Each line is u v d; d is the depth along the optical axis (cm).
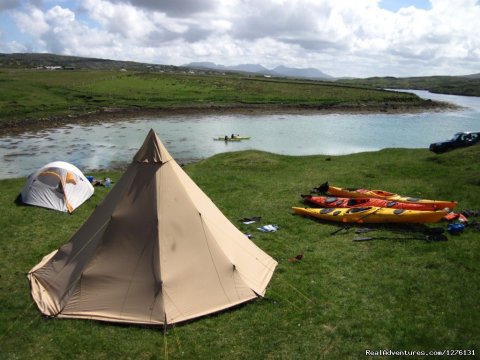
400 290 1060
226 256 1059
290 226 1572
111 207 1068
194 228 1049
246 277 1080
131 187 1059
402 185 2042
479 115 7719
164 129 5381
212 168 2700
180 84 10200
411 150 3128
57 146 4081
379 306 991
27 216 1683
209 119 6450
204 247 1045
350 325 922
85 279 999
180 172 1119
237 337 895
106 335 903
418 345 839
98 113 6322
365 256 1280
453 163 2425
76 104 6800
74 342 881
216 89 9725
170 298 962
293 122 6406
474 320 905
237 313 986
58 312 975
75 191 1861
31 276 1134
